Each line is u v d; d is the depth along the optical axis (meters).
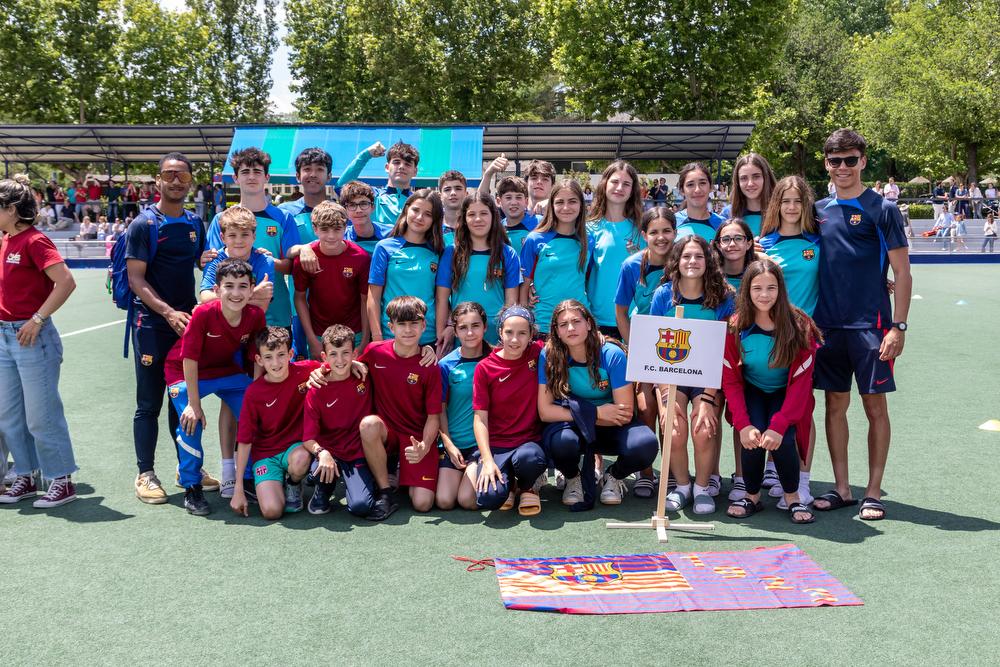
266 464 4.33
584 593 3.27
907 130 33.91
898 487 4.59
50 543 3.88
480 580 3.43
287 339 4.26
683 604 3.17
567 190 4.88
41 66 32.75
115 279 4.59
